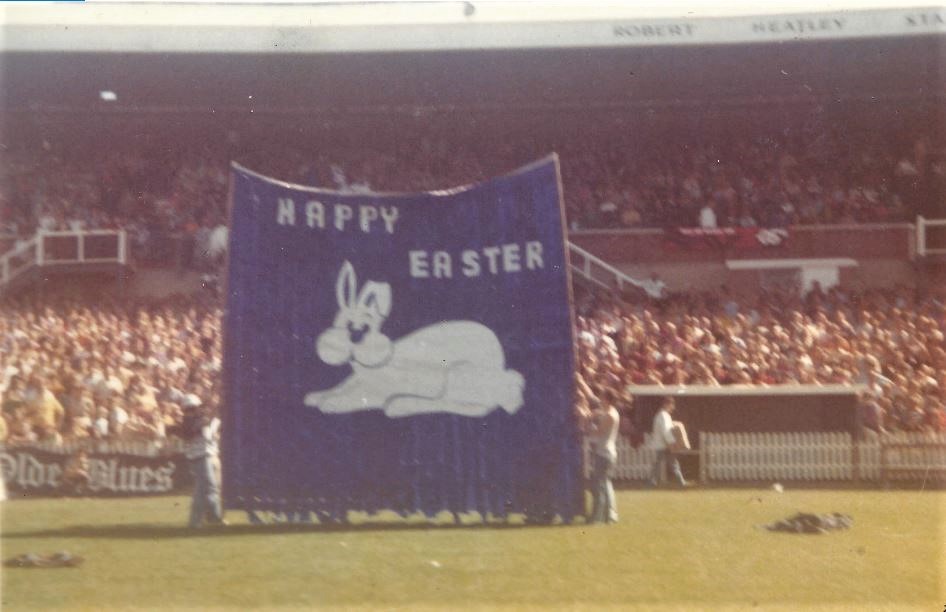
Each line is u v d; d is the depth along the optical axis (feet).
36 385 49.98
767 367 55.67
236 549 32.22
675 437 46.03
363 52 78.13
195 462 35.86
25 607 26.48
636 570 29.94
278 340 35.81
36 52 74.84
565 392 35.81
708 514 38.40
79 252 73.87
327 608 26.55
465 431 35.73
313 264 36.11
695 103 85.56
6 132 82.58
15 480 43.21
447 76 81.97
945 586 28.71
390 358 35.88
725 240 76.54
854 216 80.38
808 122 84.58
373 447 35.58
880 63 78.43
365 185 87.56
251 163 86.89
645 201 82.48
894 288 73.61
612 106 86.63
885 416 51.96
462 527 35.35
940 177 81.51
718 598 27.35
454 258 36.22
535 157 87.81
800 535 34.60
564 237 36.09
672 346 58.75
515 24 71.41
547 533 34.60
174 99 85.46
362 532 34.68
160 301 72.79
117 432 48.70
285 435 35.58
